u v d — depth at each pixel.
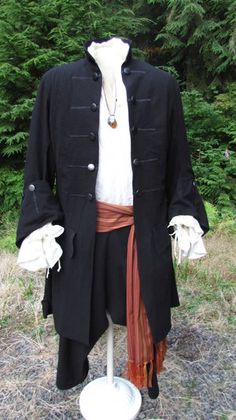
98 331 1.45
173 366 2.19
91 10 4.54
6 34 4.30
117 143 1.32
